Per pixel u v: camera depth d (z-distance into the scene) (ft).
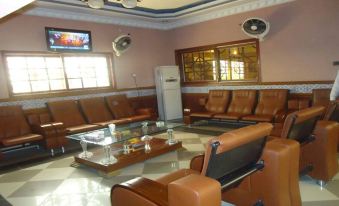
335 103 9.77
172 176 6.97
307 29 16.43
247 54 19.74
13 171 12.28
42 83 17.21
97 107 18.57
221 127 18.62
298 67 17.08
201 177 4.70
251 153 5.97
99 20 19.60
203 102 20.62
